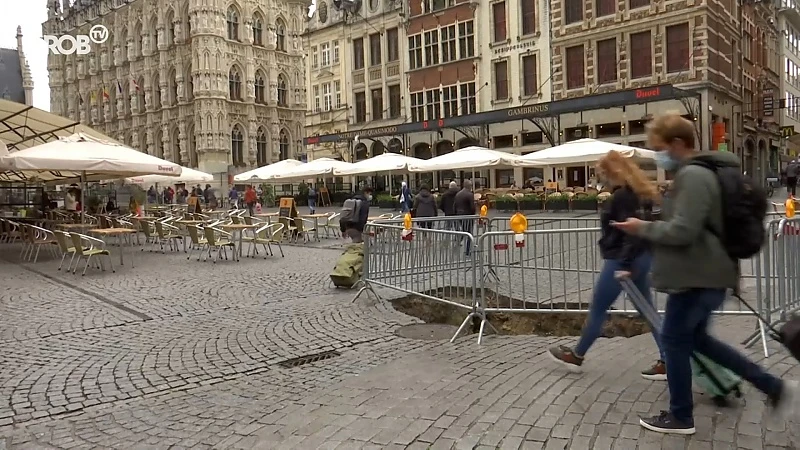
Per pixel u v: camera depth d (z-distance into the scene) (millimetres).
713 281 3479
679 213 3426
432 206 14203
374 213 31500
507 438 3887
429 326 7281
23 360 6176
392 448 3842
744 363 3717
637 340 6078
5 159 13023
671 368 3730
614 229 4910
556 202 27172
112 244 18312
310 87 46688
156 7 53250
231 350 6418
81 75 63688
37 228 14234
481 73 35562
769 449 3535
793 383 4570
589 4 31047
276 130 53312
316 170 23234
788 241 5812
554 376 5066
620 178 4848
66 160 13539
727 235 3506
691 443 3646
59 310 8539
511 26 34062
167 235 15922
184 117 51156
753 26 37344
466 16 35938
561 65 32125
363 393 4906
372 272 8883
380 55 41469
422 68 38344
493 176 35094
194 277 11461
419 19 38500
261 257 14633
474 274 6730
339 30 43656
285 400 4879
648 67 29625
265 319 7820
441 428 4105
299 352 6297
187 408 4797
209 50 48125
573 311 6414
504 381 5020
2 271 12633
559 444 3758
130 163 14367
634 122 29547
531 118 29422
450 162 20016
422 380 5164
